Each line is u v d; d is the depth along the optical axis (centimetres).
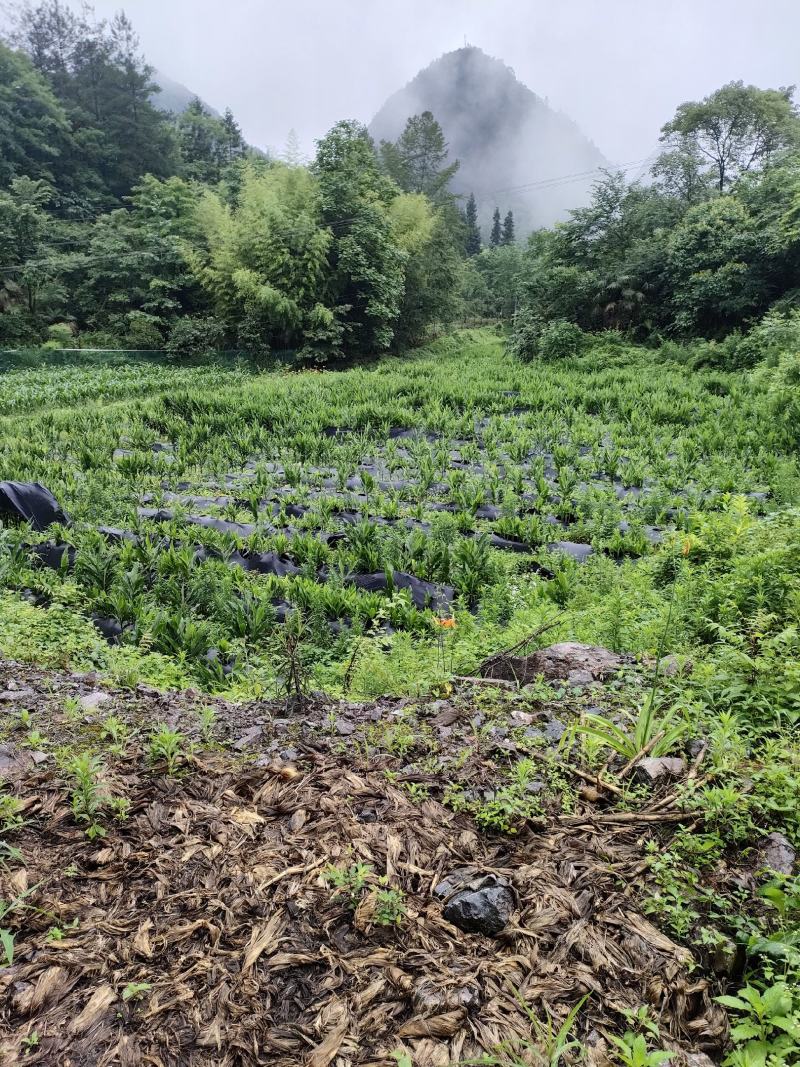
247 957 167
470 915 175
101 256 3400
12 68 4603
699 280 2292
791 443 1234
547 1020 148
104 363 2925
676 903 177
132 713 311
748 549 480
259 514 977
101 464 1262
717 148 3284
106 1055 142
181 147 6091
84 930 176
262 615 576
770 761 221
